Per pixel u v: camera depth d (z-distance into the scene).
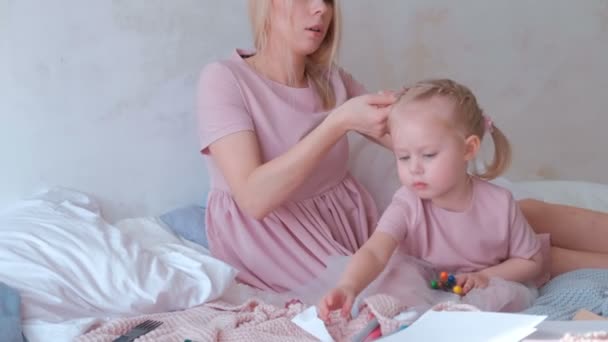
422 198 1.42
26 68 1.69
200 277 1.42
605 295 1.30
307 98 1.66
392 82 2.22
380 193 1.92
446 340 0.91
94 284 1.35
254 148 1.51
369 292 1.34
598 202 1.86
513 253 1.45
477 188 1.44
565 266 1.54
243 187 1.47
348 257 1.50
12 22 1.66
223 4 1.90
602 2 2.48
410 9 2.21
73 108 1.75
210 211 1.63
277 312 1.27
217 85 1.56
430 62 2.28
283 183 1.44
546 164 2.53
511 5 2.37
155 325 1.23
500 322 0.92
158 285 1.36
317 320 1.19
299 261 1.55
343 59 2.13
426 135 1.32
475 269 1.46
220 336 1.16
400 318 1.18
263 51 1.66
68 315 1.30
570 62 2.49
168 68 1.85
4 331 1.20
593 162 2.58
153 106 1.85
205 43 1.89
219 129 1.52
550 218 1.62
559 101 2.50
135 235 1.68
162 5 1.82
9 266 1.33
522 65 2.42
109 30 1.77
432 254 1.45
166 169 1.89
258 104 1.57
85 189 1.79
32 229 1.44
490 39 2.36
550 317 1.24
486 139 2.29
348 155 1.75
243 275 1.56
